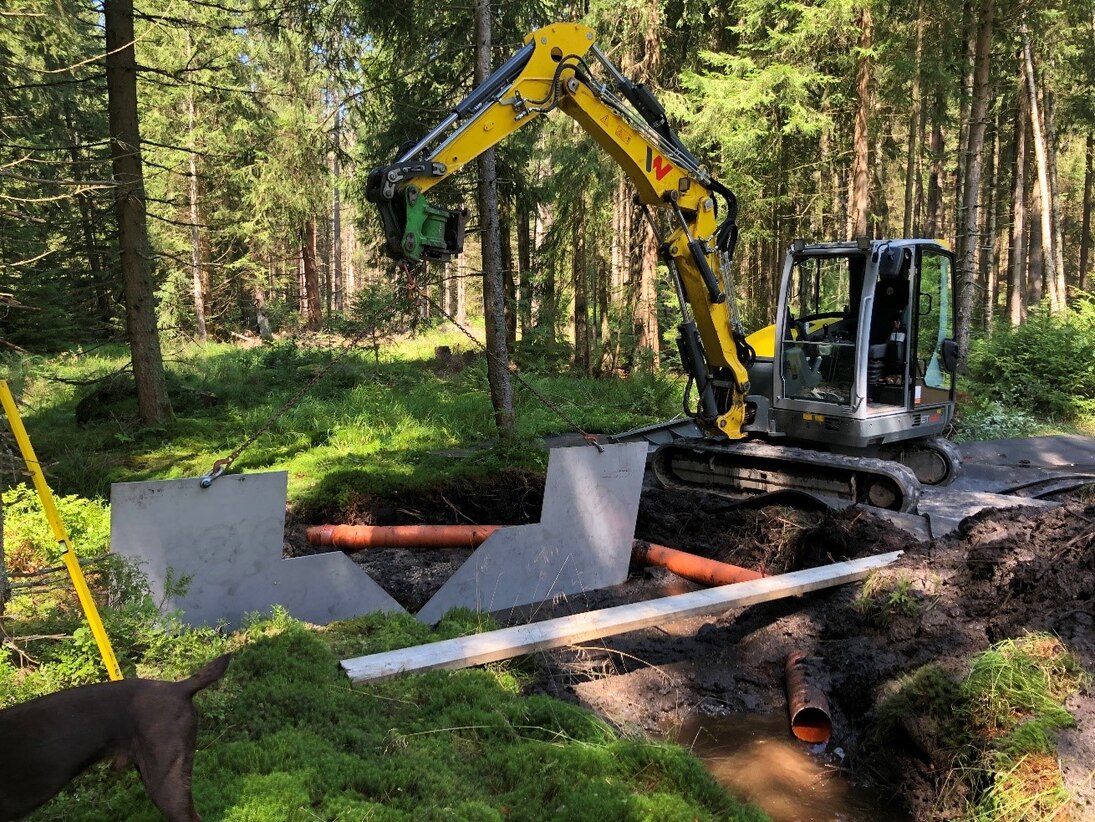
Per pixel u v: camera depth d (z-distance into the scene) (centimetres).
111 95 1044
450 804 290
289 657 394
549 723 378
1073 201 3541
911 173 2139
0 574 387
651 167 727
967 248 1396
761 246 2088
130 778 300
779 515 718
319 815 275
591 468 638
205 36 2105
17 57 1247
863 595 513
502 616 590
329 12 1180
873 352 841
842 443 824
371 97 1457
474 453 959
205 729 331
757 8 1459
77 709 238
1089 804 326
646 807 298
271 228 2520
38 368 1605
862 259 834
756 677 486
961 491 795
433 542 680
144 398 1134
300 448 1045
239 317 3086
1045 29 1739
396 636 459
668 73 1833
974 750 366
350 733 331
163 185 2438
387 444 1085
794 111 1416
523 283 2175
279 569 525
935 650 443
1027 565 479
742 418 853
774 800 374
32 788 227
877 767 400
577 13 1598
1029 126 2541
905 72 1388
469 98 601
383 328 1939
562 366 1989
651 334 1725
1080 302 1739
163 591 489
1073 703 376
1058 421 1405
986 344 1580
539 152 1761
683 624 569
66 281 1816
